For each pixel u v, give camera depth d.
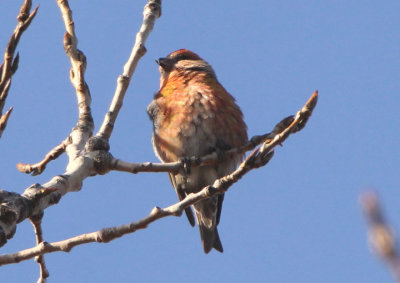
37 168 7.43
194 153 10.45
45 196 5.84
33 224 5.82
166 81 11.16
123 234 5.58
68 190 6.31
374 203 2.42
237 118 10.73
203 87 10.77
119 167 6.79
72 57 7.78
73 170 6.52
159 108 10.66
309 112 6.27
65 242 5.44
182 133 10.42
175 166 6.91
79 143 7.10
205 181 10.82
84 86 7.64
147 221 5.64
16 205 5.49
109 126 7.14
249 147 8.41
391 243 2.36
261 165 6.20
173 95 10.73
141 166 6.85
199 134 10.41
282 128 7.12
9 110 5.36
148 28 8.15
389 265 2.35
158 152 10.91
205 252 10.86
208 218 11.00
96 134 7.06
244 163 6.20
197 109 10.48
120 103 7.37
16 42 5.29
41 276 6.42
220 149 10.41
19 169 7.49
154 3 8.46
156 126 10.70
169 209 5.77
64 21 7.93
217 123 10.44
